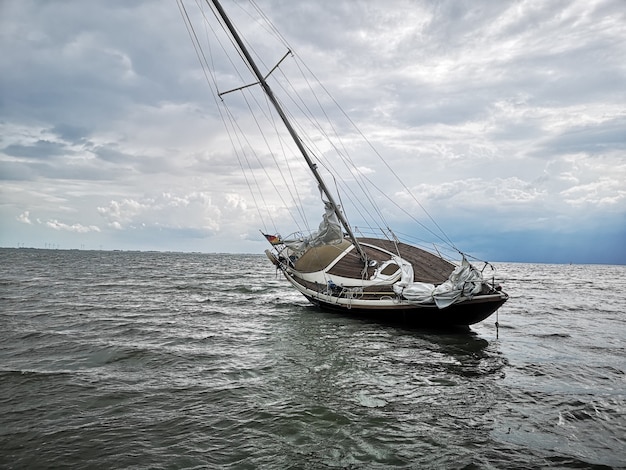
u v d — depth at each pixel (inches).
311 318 792.3
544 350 569.6
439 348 563.2
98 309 860.6
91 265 2719.0
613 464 258.4
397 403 356.8
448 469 248.8
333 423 312.5
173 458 256.7
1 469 241.3
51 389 374.9
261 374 436.8
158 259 4559.5
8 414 318.3
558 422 322.0
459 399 369.4
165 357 496.1
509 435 297.6
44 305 892.6
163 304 981.2
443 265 789.9
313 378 423.8
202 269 2714.1
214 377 423.8
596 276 3206.2
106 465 247.6
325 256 887.7
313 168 807.1
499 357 523.2
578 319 859.4
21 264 2551.7
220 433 292.5
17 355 488.7
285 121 788.6
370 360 495.8
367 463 254.4
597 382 426.6
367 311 717.9
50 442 275.1
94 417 316.8
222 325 726.5
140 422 309.1
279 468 247.0
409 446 277.7
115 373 429.1
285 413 330.0
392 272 771.4
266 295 1256.2
